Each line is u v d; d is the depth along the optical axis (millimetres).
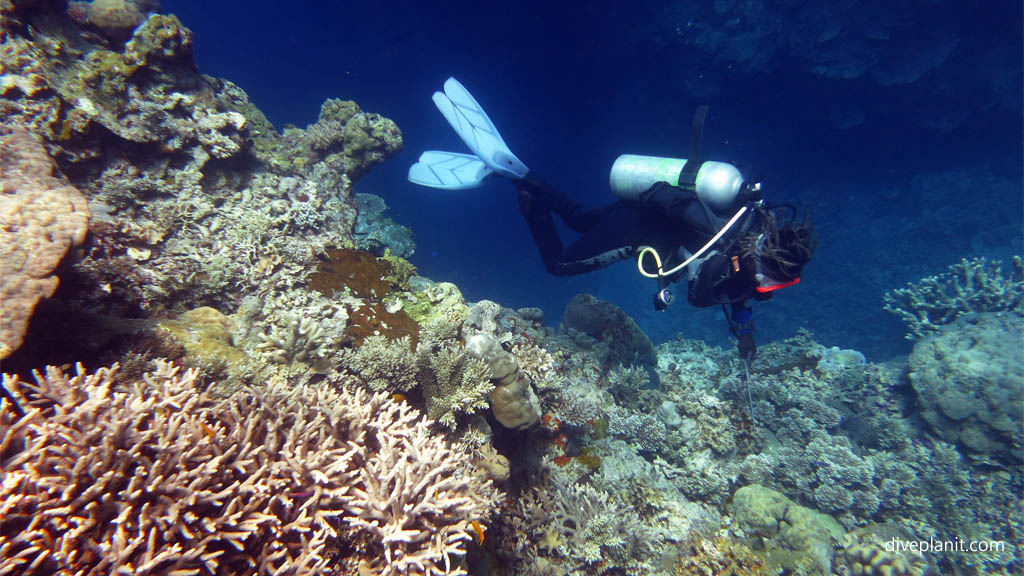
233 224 4676
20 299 2023
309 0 29453
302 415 2498
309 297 4305
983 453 6758
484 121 5832
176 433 2029
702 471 5496
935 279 10289
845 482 6012
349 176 7383
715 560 4488
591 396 5801
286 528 2098
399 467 2354
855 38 16062
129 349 2725
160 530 1818
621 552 4160
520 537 3939
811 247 3225
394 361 3385
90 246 3141
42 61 4117
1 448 1758
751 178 3645
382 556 2283
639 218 4367
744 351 3814
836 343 18812
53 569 1607
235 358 3137
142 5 5500
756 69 17406
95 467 1770
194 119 5105
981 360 6918
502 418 3842
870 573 4789
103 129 4359
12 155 2441
